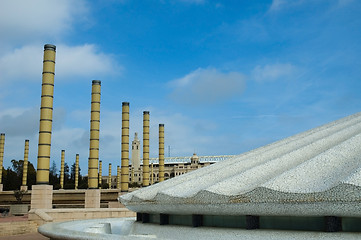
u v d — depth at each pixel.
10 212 33.69
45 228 11.09
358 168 6.62
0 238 18.28
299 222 7.43
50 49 29.30
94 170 35.69
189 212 9.52
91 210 24.53
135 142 129.38
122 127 44.47
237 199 7.90
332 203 6.54
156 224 11.10
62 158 70.38
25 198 50.16
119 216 25.39
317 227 7.16
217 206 8.44
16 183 76.81
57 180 91.00
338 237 6.67
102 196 46.59
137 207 11.62
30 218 23.03
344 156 7.80
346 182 6.29
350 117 13.53
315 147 9.64
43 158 28.20
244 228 8.31
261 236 7.70
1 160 60.62
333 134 10.21
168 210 10.18
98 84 37.25
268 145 13.91
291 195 6.99
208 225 9.27
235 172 10.09
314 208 6.84
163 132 52.41
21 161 94.25
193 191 9.49
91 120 36.62
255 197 7.57
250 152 13.64
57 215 23.52
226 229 8.50
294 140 12.07
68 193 45.47
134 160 128.38
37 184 27.88
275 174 8.55
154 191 11.51
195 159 127.81
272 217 7.86
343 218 6.91
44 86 29.00
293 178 7.46
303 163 7.91
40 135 28.50
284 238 7.32
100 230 12.43
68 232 9.43
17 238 18.23
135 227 12.01
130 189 48.94
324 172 7.42
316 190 6.72
